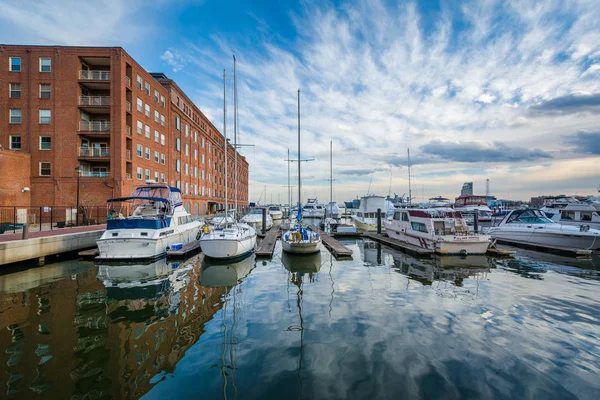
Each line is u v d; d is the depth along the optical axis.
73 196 27.30
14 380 4.75
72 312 7.88
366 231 28.66
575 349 5.75
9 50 27.69
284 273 12.38
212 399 4.33
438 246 16.12
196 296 9.24
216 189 58.12
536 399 4.32
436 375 4.90
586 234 16.22
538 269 12.91
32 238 13.72
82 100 28.48
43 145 27.47
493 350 5.72
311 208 52.16
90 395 4.41
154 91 34.19
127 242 14.30
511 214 21.33
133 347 5.91
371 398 4.32
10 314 7.71
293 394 4.43
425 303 8.45
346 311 7.86
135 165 30.09
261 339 6.24
